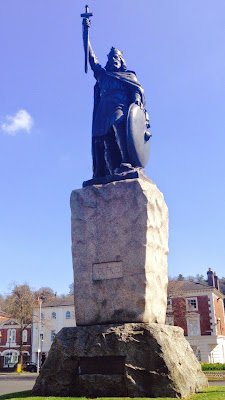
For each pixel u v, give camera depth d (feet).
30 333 200.54
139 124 35.27
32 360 195.21
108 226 31.19
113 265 30.22
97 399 24.31
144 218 30.27
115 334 27.35
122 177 32.68
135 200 30.89
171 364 25.84
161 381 25.21
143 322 28.35
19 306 188.96
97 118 36.63
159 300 30.83
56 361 28.27
